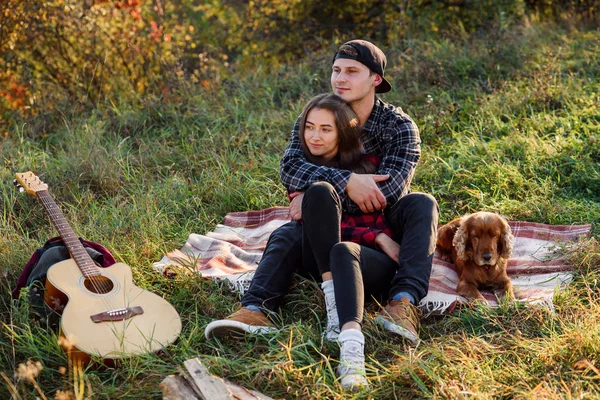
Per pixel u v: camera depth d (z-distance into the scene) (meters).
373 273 3.68
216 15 10.80
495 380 3.22
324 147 3.98
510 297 3.95
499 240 4.00
